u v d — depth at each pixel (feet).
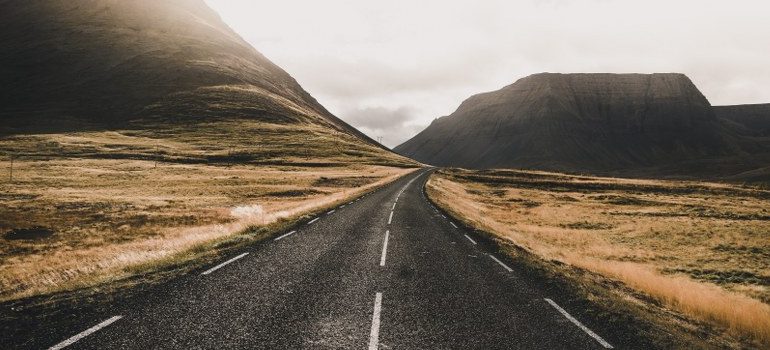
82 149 313.32
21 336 19.69
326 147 437.17
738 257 87.76
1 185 175.73
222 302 25.86
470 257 44.55
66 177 207.51
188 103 519.19
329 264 37.65
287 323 22.86
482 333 22.76
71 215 111.04
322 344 20.34
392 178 235.40
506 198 208.33
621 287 38.63
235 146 391.24
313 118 627.05
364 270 36.01
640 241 105.29
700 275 71.61
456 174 333.01
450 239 56.34
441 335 22.20
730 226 127.85
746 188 269.03
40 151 296.10
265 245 45.75
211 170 269.03
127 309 23.98
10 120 425.28
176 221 100.53
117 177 216.95
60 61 604.49
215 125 464.24
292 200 158.51
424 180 227.40
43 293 27.40
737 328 27.22
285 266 36.19
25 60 599.98
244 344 19.85
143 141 373.81
